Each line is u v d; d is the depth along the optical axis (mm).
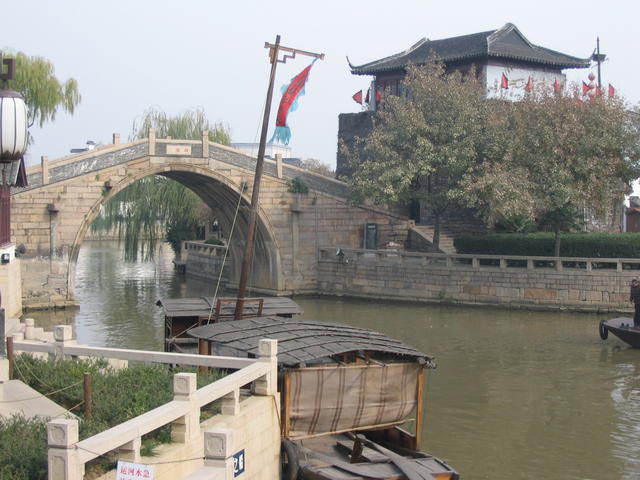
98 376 13008
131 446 8961
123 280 51156
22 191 36281
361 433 15766
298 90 24797
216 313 19766
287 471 13289
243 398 12953
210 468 8797
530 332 30109
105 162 38000
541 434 18484
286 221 42438
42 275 36812
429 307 36938
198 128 51000
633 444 17828
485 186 34750
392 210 45750
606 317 33000
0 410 11102
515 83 45094
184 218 51875
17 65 37094
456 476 13516
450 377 23531
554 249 35969
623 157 35156
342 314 35125
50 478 7902
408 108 38500
